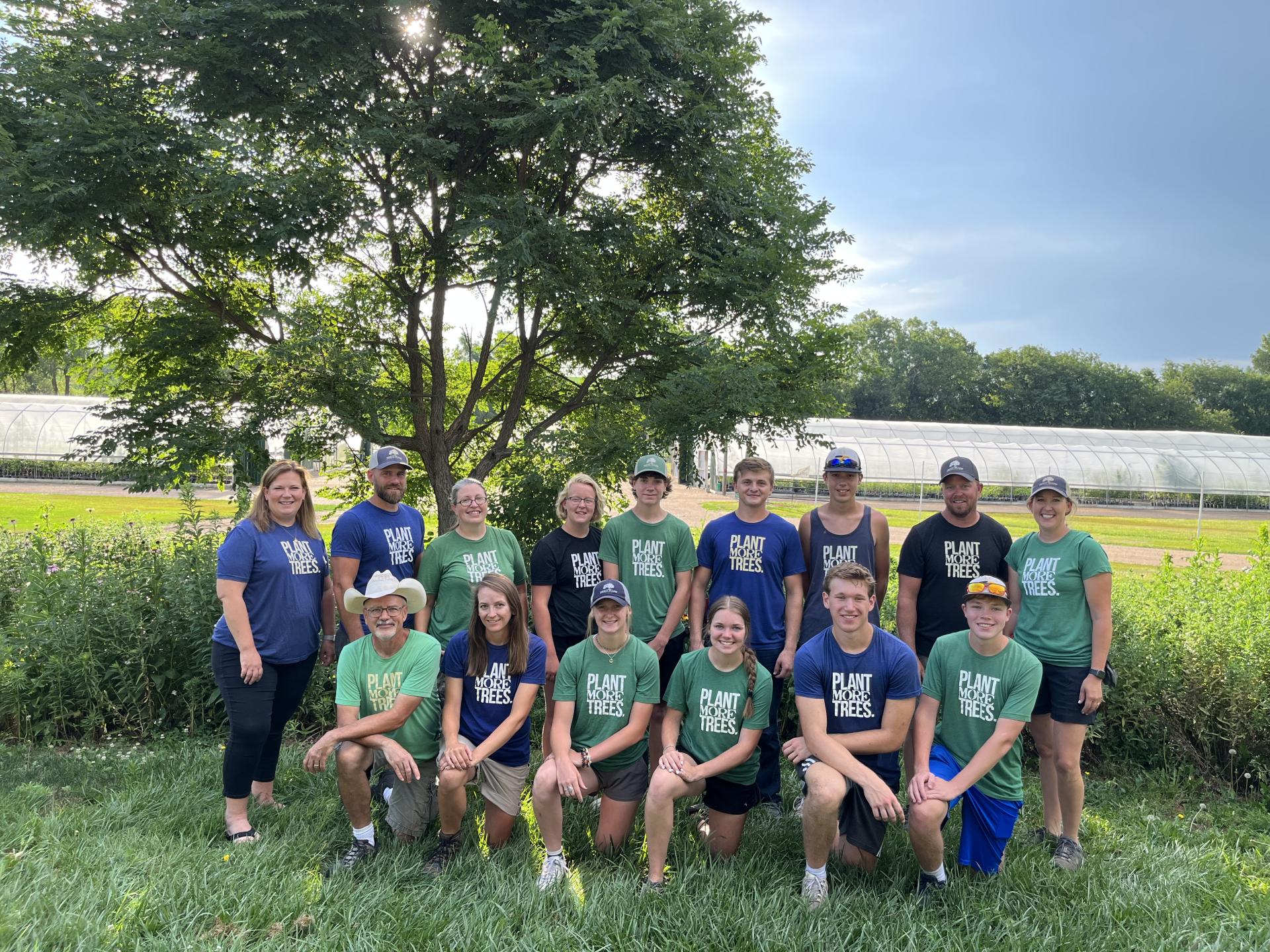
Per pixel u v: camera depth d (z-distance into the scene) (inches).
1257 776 222.7
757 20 310.3
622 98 282.7
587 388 352.5
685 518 947.3
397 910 135.3
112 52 252.4
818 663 163.3
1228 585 313.9
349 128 266.4
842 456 195.0
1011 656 159.9
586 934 130.5
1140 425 2987.2
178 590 239.9
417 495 365.7
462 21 283.7
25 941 116.5
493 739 165.0
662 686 205.9
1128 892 151.1
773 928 131.7
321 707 233.8
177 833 167.6
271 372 285.3
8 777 190.5
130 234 277.1
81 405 1455.5
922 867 152.8
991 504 1563.7
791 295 313.4
